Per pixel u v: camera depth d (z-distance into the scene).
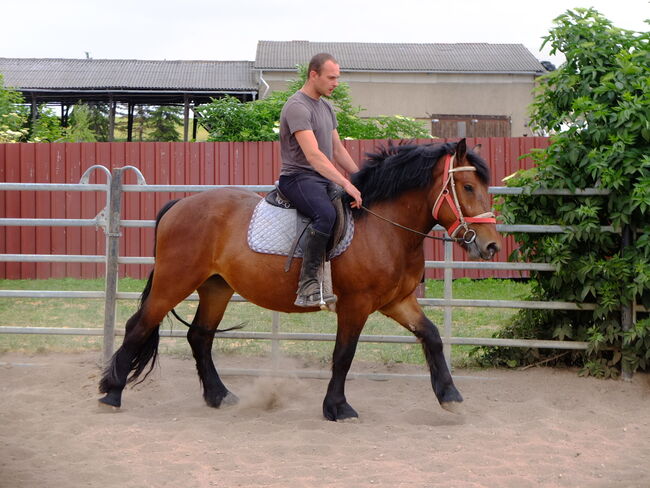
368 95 19.69
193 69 20.84
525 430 4.69
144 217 11.95
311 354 7.10
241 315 8.89
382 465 3.97
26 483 3.67
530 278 6.61
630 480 3.74
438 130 19.78
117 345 7.43
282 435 4.52
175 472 3.86
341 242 4.74
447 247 6.15
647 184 5.48
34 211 11.92
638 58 5.96
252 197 5.23
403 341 6.11
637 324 5.71
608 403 5.40
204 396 5.43
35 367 6.45
